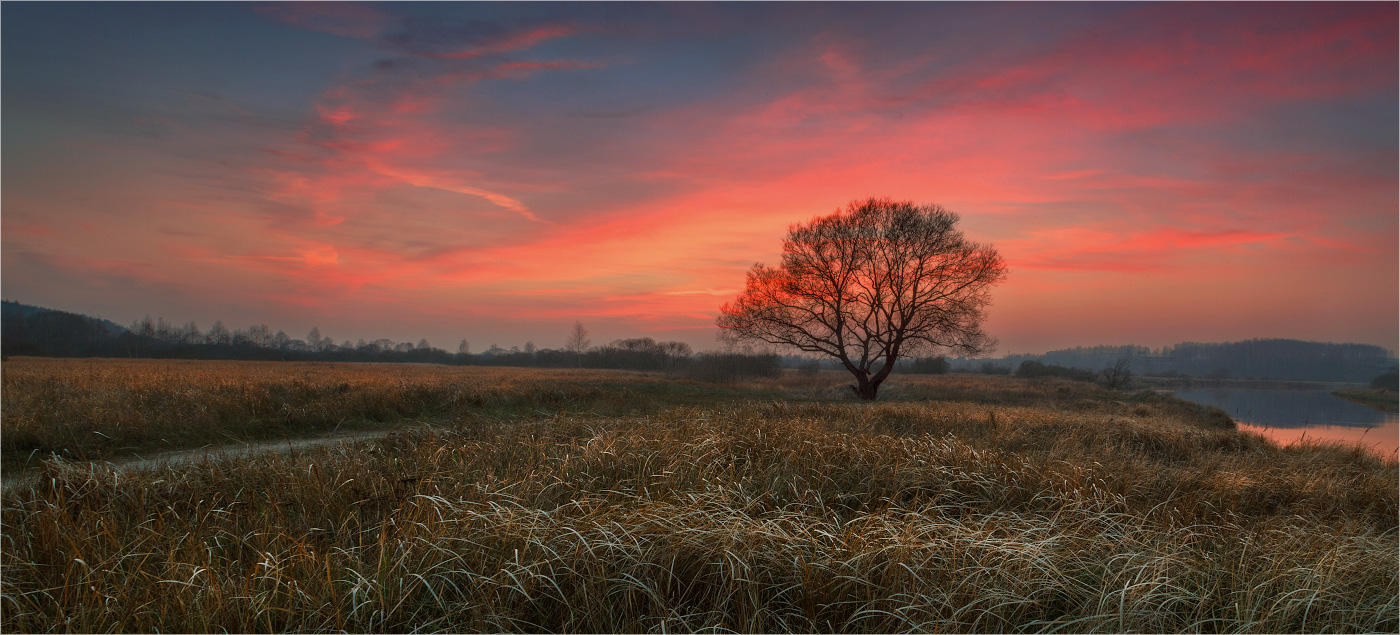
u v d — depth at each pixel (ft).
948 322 102.42
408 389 52.03
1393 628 11.52
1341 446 41.93
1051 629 10.91
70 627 9.70
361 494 17.19
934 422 40.81
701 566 11.73
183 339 412.36
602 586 11.02
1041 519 16.44
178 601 10.16
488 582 10.76
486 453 21.89
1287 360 488.02
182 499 16.81
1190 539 15.74
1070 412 70.79
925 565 11.96
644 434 24.85
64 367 107.24
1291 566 13.56
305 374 115.96
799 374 187.93
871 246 104.47
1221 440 40.27
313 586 10.81
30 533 13.37
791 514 14.49
